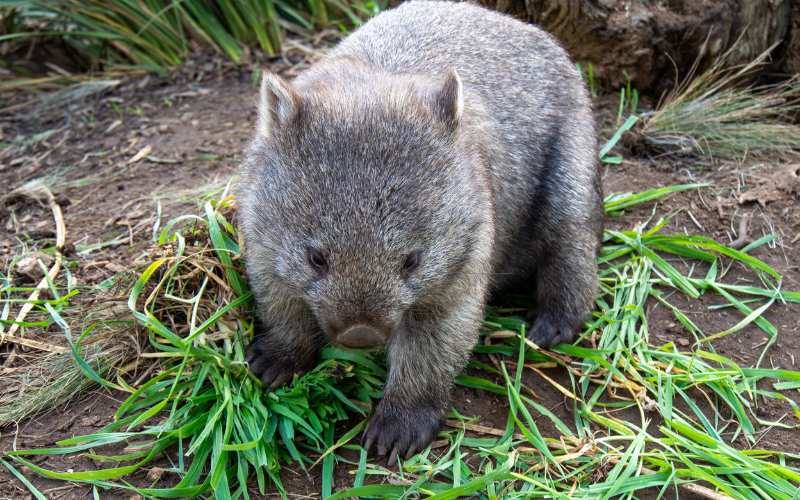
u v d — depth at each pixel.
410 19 1.31
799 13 1.58
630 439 1.17
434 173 1.08
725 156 1.53
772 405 1.22
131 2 1.73
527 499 1.10
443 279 1.11
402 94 1.12
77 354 1.16
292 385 1.20
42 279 1.30
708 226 1.41
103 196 1.45
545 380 1.25
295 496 1.11
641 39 1.58
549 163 1.32
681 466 1.15
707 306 1.32
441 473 1.14
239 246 1.25
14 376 1.19
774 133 1.54
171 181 1.48
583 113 1.35
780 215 1.42
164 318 1.23
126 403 1.14
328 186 1.06
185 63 1.77
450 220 1.09
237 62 1.76
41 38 1.78
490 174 1.23
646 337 1.27
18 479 1.10
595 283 1.32
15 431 1.15
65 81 1.74
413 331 1.17
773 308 1.31
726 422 1.21
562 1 1.59
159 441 1.12
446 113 1.10
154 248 1.26
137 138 1.59
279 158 1.09
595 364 1.25
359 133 1.07
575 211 1.31
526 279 1.39
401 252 1.06
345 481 1.13
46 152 1.57
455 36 1.29
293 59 1.77
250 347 1.22
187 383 1.17
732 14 1.58
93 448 1.14
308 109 1.09
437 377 1.17
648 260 1.35
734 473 1.13
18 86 1.72
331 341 1.10
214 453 1.11
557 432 1.18
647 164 1.53
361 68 1.20
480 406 1.21
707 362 1.26
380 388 1.21
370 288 1.06
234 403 1.15
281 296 1.17
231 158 1.52
